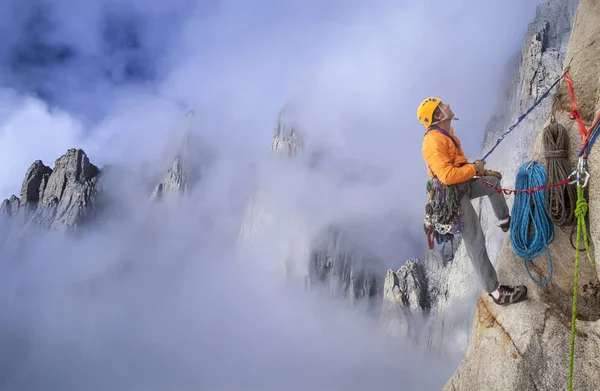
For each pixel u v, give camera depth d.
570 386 4.79
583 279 5.78
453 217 5.70
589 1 6.23
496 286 6.36
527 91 70.56
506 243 7.04
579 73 6.10
